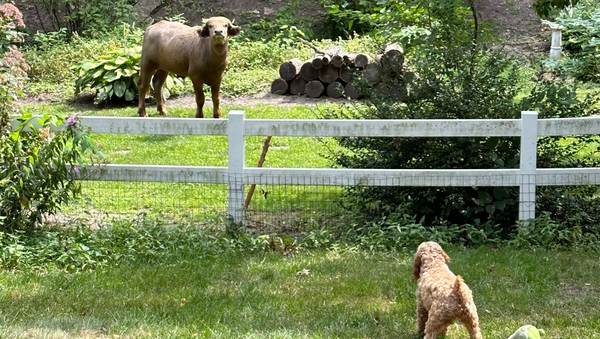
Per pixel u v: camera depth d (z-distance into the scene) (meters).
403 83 9.16
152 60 14.24
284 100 15.65
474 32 10.87
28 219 8.12
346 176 8.27
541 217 8.20
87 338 5.71
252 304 6.42
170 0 23.78
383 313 6.21
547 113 8.84
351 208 8.98
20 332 5.70
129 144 12.62
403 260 7.61
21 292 6.60
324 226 8.69
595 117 8.05
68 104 16.02
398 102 9.13
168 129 8.38
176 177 8.42
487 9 22.25
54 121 8.15
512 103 8.84
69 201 9.26
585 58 16.44
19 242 7.77
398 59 9.24
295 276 7.15
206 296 6.58
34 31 23.03
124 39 19.30
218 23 13.32
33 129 8.12
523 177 8.16
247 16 23.42
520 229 8.12
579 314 6.18
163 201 9.85
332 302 6.51
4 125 8.22
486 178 8.18
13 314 6.13
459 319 5.20
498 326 5.91
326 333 5.81
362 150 9.30
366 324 6.01
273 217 9.13
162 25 14.24
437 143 8.80
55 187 8.11
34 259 7.42
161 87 14.71
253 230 8.71
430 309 5.28
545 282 6.86
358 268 7.31
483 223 8.70
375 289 6.75
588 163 9.00
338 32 22.14
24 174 7.93
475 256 7.57
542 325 5.96
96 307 6.34
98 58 16.48
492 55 9.16
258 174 8.34
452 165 8.77
